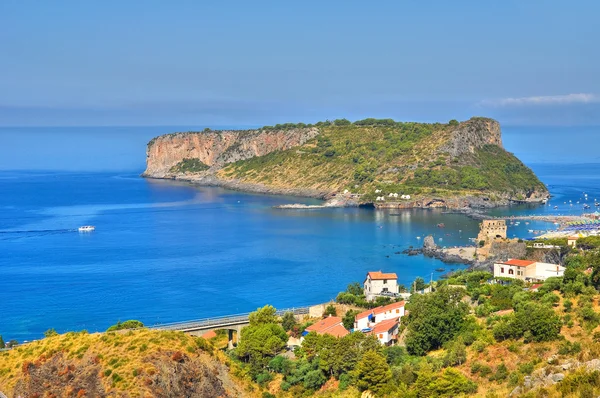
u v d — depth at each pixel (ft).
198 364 285.02
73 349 284.82
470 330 409.69
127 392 253.44
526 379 315.58
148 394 252.42
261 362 422.82
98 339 288.92
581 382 276.00
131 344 281.74
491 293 515.09
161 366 270.05
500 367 341.00
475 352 367.66
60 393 265.34
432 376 338.34
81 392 261.03
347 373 381.60
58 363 280.31
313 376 382.63
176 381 268.00
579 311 375.86
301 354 431.02
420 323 417.90
